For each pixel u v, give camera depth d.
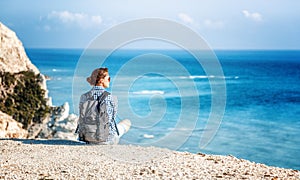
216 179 2.95
